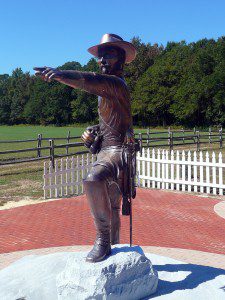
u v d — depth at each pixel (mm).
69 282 4785
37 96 105375
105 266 4738
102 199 4895
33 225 10180
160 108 76625
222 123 67500
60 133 57906
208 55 68438
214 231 9562
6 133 59625
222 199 13281
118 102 5020
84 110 93125
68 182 14516
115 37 5086
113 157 5074
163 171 15352
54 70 4414
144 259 5031
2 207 12406
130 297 4832
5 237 9188
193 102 68625
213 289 5113
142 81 78625
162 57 82812
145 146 25641
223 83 64188
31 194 14328
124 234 9336
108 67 5078
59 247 8180
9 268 5980
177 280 5414
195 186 14711
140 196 13773
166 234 9328
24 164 21984
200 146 31188
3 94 125312
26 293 5180
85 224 10258
